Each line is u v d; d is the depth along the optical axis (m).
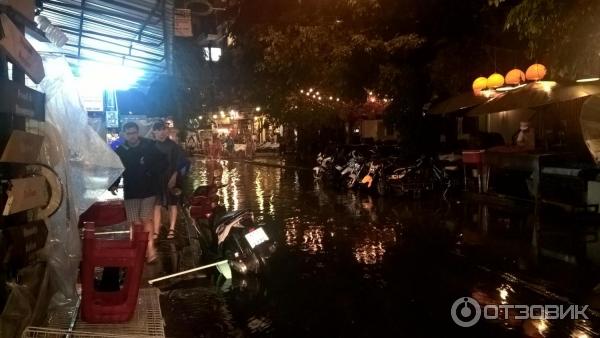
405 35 16.52
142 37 7.14
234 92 26.98
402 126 19.23
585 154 11.91
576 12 8.96
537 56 11.99
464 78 15.96
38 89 5.50
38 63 4.61
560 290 6.69
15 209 3.93
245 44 20.81
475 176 15.09
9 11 4.00
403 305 6.34
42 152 5.01
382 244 9.55
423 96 17.92
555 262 7.97
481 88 13.75
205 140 53.06
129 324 5.04
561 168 11.66
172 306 6.33
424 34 17.11
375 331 5.57
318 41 17.03
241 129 57.97
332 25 17.14
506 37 15.34
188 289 7.00
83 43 7.39
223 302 6.47
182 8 10.36
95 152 5.87
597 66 10.20
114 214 8.27
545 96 11.49
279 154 42.50
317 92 22.09
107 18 6.39
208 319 5.90
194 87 21.47
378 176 17.50
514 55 15.38
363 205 14.52
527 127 14.03
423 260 8.37
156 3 5.91
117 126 13.27
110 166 5.93
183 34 9.72
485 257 8.41
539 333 5.45
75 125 5.79
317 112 25.11
